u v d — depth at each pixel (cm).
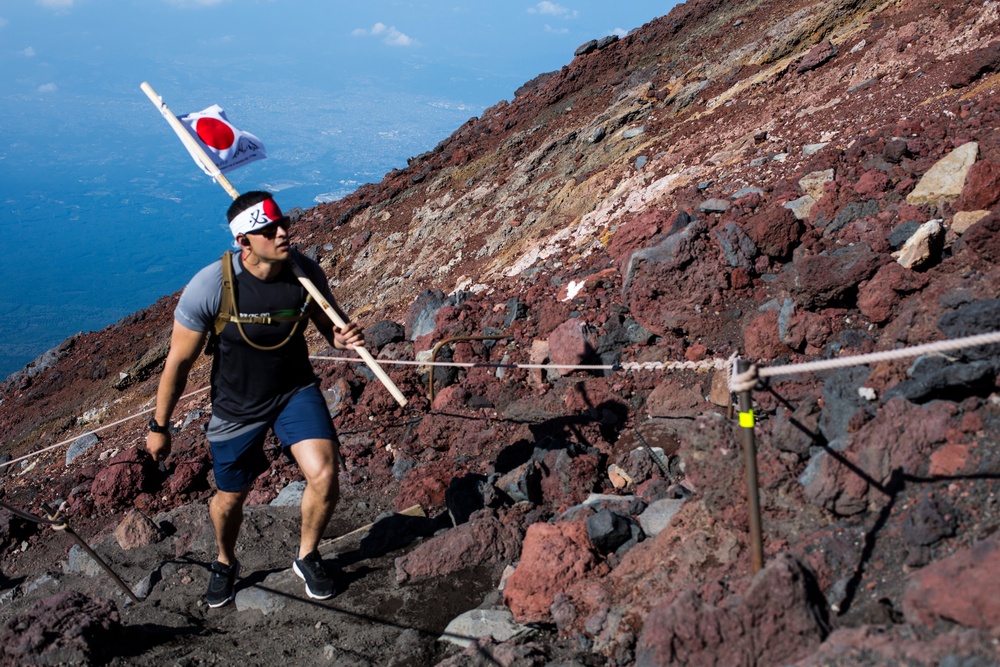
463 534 440
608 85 2020
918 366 396
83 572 520
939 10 1153
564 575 377
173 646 403
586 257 855
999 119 671
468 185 1859
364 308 1572
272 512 543
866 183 658
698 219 697
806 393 478
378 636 393
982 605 245
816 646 278
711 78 1569
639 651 307
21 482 966
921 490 323
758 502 306
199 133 428
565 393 589
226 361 390
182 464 631
